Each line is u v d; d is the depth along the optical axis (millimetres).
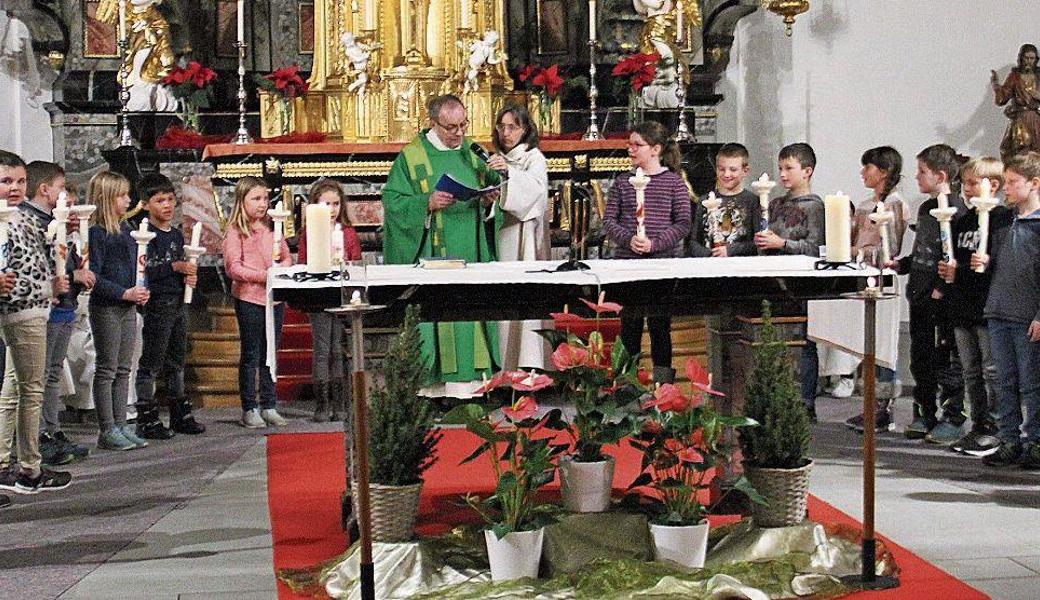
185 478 8273
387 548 5773
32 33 13859
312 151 12141
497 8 13727
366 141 13430
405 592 5562
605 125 14453
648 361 11391
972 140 14734
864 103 14773
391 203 8453
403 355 6000
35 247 7656
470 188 7988
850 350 6820
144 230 9148
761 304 6512
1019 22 14664
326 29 13734
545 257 9039
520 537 5609
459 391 9203
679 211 9055
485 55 13219
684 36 14141
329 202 10109
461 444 8977
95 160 13930
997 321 8109
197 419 10742
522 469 5668
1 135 14195
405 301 6129
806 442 6141
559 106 13867
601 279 6199
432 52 13500
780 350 6219
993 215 8406
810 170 9375
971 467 8203
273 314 6129
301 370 11609
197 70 12992
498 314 6301
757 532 5996
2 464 7922
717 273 6312
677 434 5781
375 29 13469
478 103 13461
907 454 8672
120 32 12953
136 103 13461
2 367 7965
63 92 13758
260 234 10328
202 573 6027
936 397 10047
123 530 6902
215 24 14633
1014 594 5543
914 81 14742
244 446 9383
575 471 5906
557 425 5957
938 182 8969
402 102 13422
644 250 8125
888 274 6449
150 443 9609
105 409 9359
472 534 6145
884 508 7086
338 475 8227
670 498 5820
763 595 5301
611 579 5473
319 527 6824
